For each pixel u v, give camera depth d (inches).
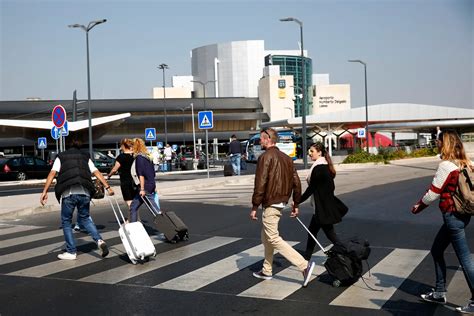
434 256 213.9
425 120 2267.5
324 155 289.7
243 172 1208.8
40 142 1310.3
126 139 383.6
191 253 316.8
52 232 411.8
